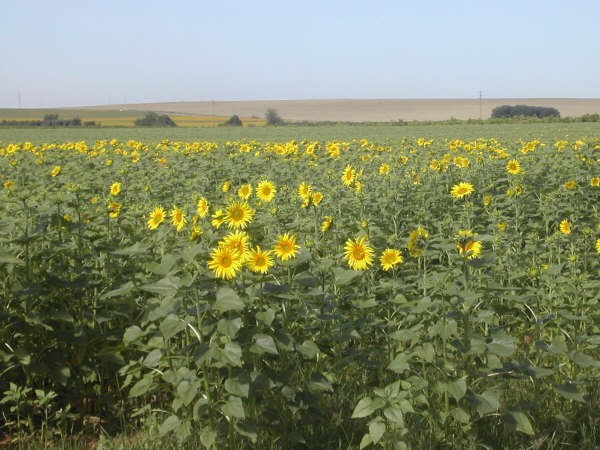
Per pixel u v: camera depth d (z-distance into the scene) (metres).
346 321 5.57
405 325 5.35
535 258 8.05
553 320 6.25
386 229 9.20
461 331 5.02
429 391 4.62
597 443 4.71
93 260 6.53
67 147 22.16
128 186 13.05
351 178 9.70
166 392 5.62
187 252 4.30
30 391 5.51
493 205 10.60
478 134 41.84
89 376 5.65
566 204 10.59
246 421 4.27
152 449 4.62
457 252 6.52
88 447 5.06
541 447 4.59
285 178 13.73
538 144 19.31
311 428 4.83
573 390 4.61
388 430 4.21
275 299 5.01
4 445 5.01
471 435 4.45
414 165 14.80
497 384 4.84
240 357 4.11
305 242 6.56
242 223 4.95
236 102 170.50
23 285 5.52
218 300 4.02
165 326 4.16
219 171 15.29
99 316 5.84
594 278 7.90
